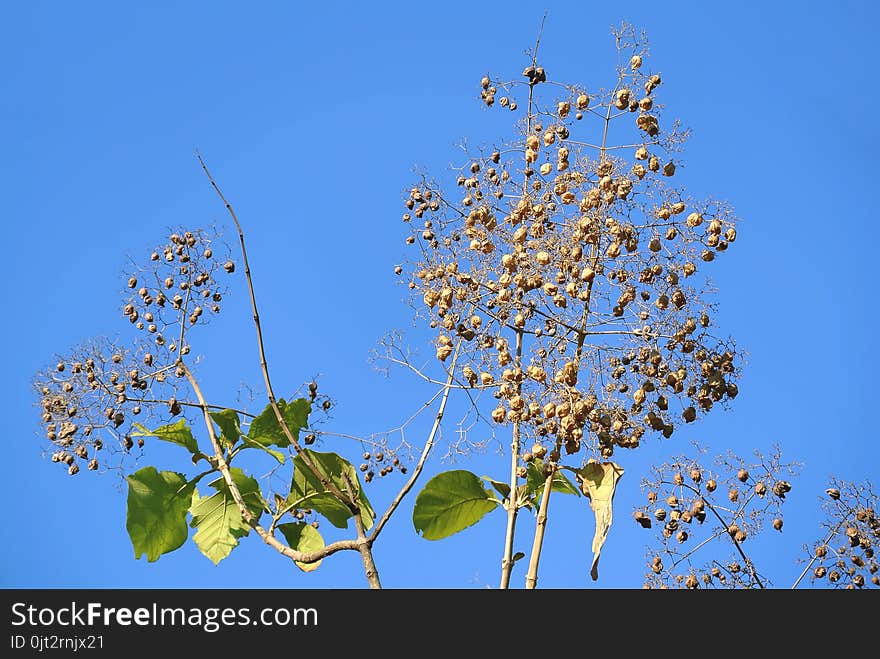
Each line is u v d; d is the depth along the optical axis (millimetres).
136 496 7328
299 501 7273
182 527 7438
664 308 6441
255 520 6789
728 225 6508
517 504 6676
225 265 8094
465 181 7215
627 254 6484
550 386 6270
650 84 6609
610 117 6676
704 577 7074
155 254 8062
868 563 7180
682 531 7141
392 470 7504
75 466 7613
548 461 6359
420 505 6934
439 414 7109
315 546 7387
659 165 6508
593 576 6172
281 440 7484
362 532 6430
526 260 6508
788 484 7121
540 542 6105
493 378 6793
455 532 7012
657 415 6477
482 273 6793
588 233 6383
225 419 7480
